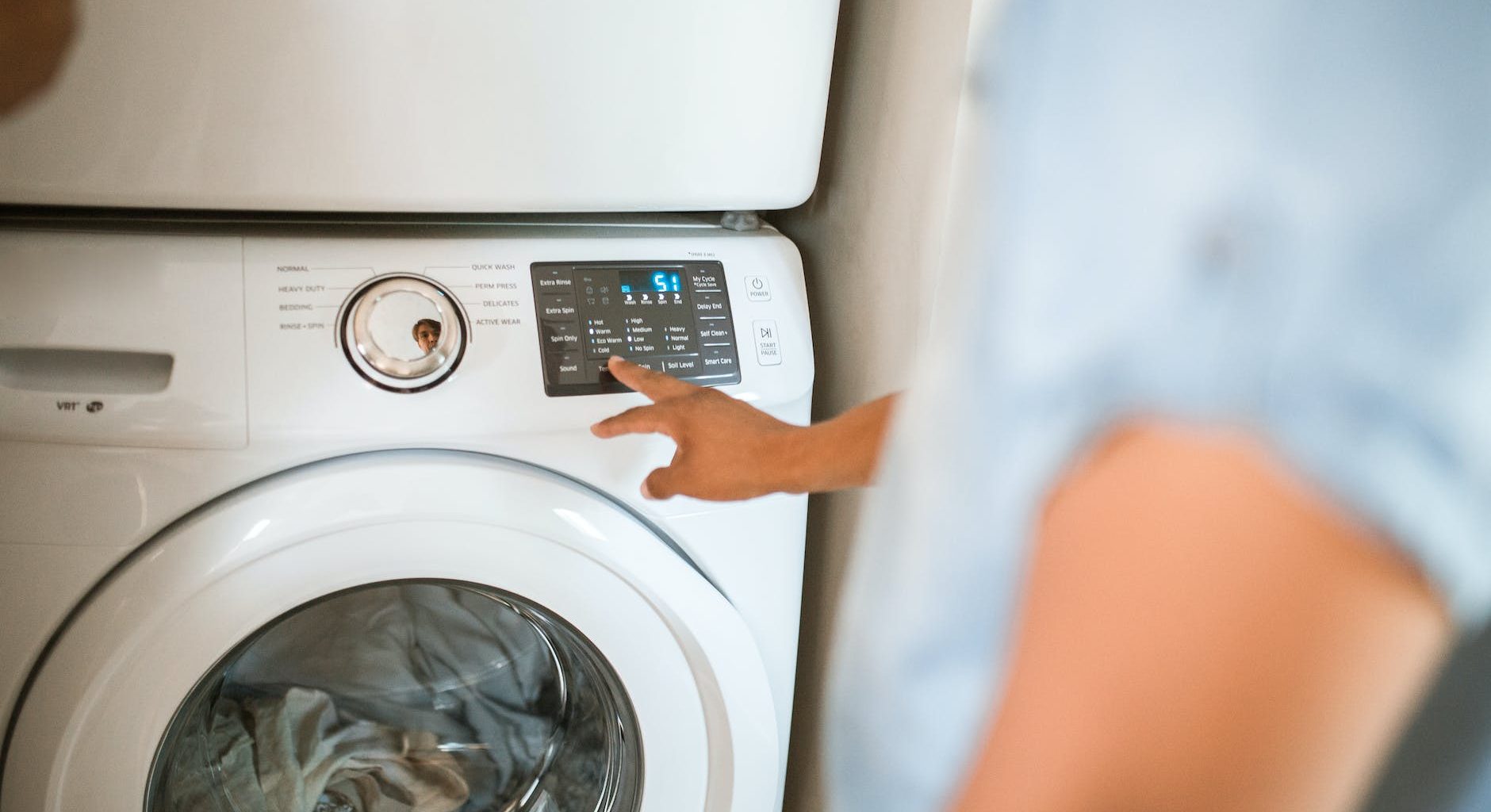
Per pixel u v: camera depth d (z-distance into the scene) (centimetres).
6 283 63
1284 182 22
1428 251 21
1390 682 21
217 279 66
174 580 65
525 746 95
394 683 90
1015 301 28
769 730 83
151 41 61
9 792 67
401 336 68
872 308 83
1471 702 24
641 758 82
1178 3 24
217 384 65
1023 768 24
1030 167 28
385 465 68
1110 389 25
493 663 91
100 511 65
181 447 65
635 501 75
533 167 71
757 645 83
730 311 79
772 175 77
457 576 72
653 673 79
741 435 69
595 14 68
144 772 69
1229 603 21
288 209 68
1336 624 20
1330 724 20
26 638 65
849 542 87
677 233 81
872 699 35
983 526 29
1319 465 21
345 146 66
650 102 72
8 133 61
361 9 64
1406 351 21
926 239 73
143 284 65
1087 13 26
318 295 68
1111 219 26
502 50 67
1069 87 27
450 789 93
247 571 67
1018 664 25
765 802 86
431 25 65
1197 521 22
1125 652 22
